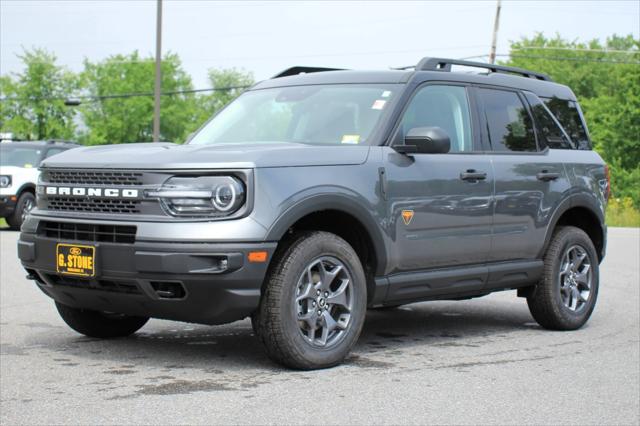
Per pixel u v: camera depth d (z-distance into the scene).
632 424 4.36
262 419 4.25
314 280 5.42
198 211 5.08
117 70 89.56
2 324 6.98
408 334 6.94
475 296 6.83
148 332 6.70
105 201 5.30
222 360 5.63
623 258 14.05
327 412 4.41
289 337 5.23
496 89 7.01
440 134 5.83
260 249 5.06
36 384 4.89
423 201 6.04
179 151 5.38
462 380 5.22
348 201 5.52
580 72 84.94
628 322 7.73
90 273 5.24
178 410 4.37
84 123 89.25
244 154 5.18
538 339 6.79
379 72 6.48
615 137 54.16
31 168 19.25
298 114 6.32
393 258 5.87
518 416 4.45
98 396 4.62
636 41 66.56
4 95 76.69
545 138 7.31
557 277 7.16
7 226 22.44
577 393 4.97
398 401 4.67
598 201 7.67
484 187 6.50
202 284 5.03
